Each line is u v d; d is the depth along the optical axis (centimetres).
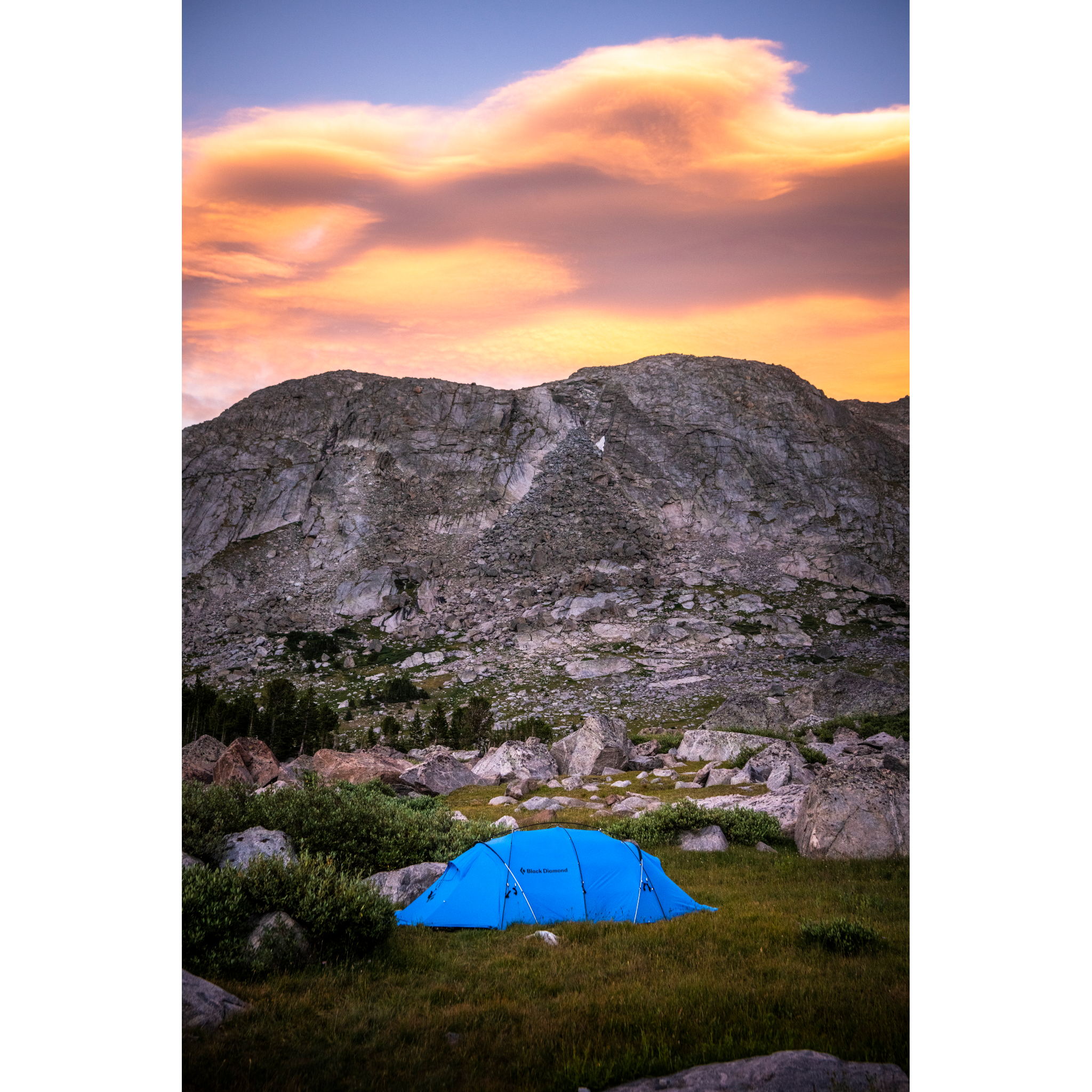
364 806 1906
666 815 2158
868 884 1630
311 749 8819
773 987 1065
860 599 18950
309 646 16650
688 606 17775
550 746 4600
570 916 1465
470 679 13950
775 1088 789
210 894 1167
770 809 2477
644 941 1294
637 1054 877
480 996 1059
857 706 6612
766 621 16850
